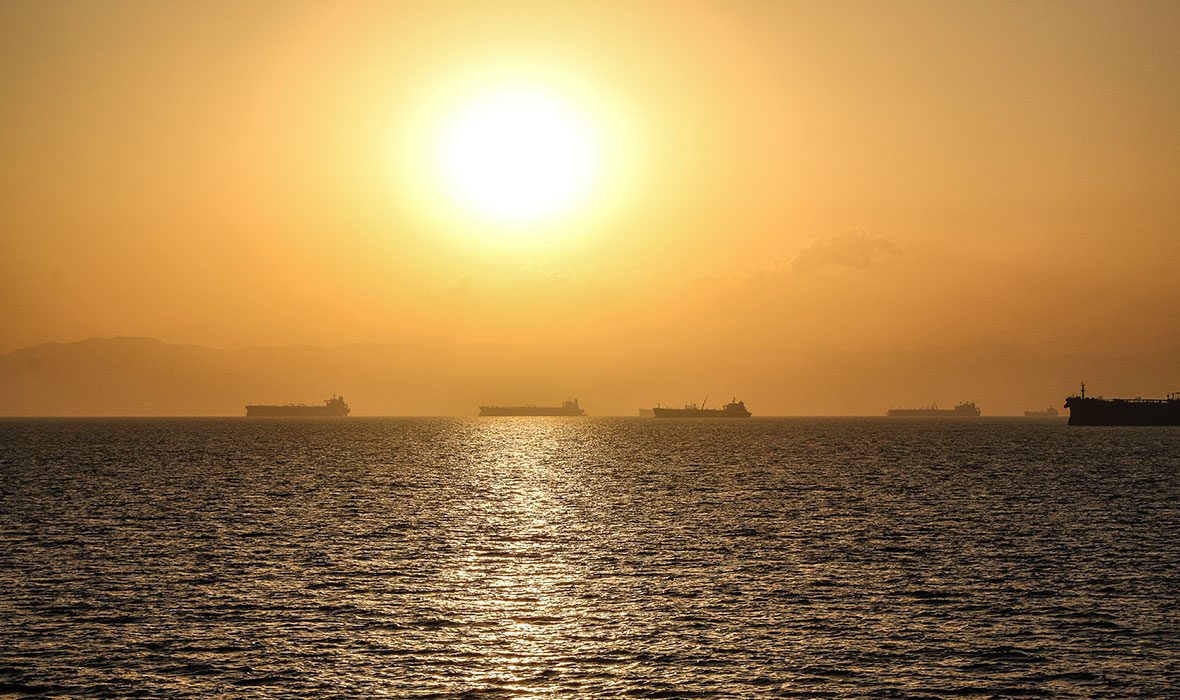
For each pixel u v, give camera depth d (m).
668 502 111.38
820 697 42.00
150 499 111.06
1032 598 59.22
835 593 60.69
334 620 53.84
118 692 42.25
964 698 42.00
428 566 69.56
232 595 59.66
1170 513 98.44
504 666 45.84
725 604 57.72
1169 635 51.09
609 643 49.56
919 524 91.00
